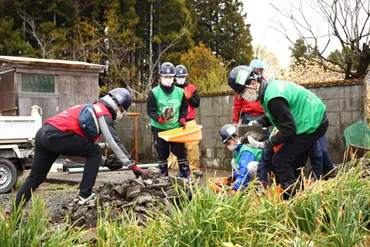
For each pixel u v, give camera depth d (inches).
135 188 223.5
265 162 230.8
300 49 539.2
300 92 211.0
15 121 386.3
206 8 1622.8
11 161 394.9
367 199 174.2
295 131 203.8
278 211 171.8
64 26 1285.7
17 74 543.8
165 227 161.0
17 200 229.3
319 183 185.0
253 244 151.7
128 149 622.8
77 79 581.9
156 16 1406.3
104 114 230.7
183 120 338.6
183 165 339.0
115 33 1221.1
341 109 381.7
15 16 1251.8
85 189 226.8
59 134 226.4
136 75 1322.6
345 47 495.2
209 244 152.3
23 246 152.6
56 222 216.8
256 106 334.6
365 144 336.5
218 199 166.2
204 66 1128.2
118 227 175.2
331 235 155.5
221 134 259.4
